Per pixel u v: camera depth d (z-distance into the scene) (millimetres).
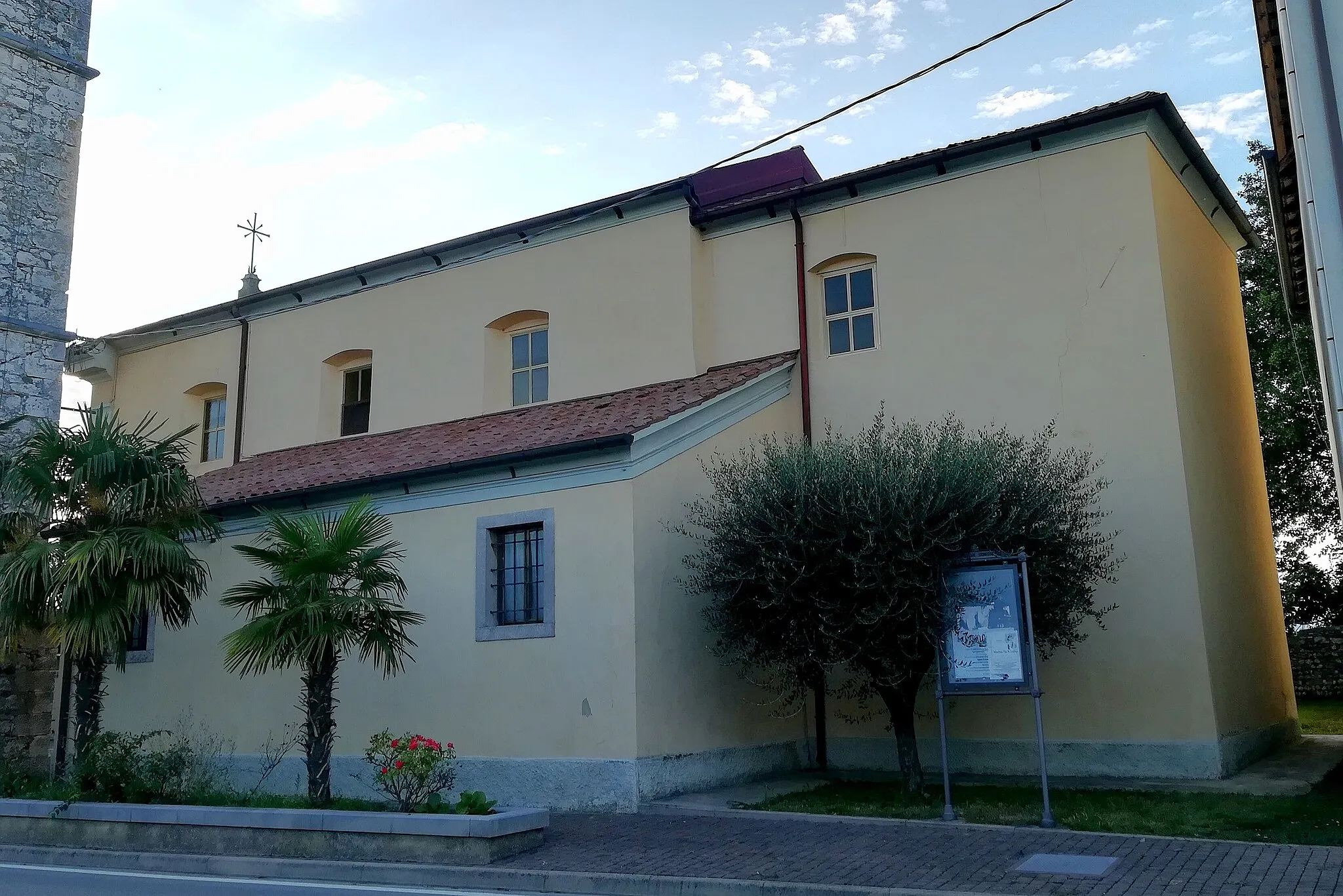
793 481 11539
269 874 9586
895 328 15453
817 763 14859
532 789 12539
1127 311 13867
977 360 14766
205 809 10305
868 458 11625
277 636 10719
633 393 16000
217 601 15859
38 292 17672
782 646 11602
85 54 18844
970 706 14000
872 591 10812
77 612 11828
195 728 15609
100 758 11703
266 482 16797
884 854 8891
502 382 18531
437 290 19188
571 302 17719
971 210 15172
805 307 16125
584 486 12953
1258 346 23297
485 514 13727
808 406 15914
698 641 13234
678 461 13422
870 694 13094
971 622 10562
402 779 10375
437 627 13836
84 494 12641
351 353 20109
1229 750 12930
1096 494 13648
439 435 16938
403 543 14367
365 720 14156
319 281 20297
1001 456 11828
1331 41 9203
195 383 22047
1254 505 16906
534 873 8648
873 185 15883
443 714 13516
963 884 7730
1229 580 14438
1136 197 14031
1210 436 14758
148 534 12250
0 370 16953
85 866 10258
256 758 14906
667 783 12273
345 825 9617
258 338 21266
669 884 8211
